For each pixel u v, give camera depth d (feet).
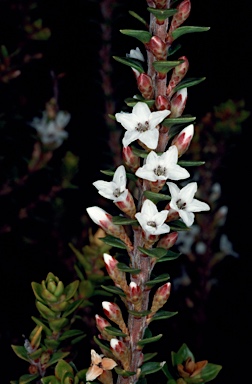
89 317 0.95
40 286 0.78
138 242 0.65
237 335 1.14
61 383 0.72
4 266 1.11
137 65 0.64
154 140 0.61
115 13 1.15
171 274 1.13
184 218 0.62
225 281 1.19
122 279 0.66
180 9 0.62
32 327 1.07
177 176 0.62
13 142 1.17
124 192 0.64
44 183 1.17
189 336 1.08
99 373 0.66
